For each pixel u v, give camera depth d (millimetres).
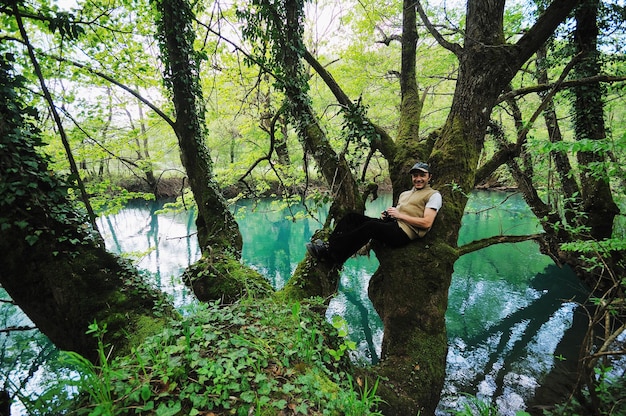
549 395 4320
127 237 14281
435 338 3852
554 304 7516
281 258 11711
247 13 4855
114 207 7746
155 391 1658
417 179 3994
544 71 7668
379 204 19750
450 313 7180
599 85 6387
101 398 1554
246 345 2100
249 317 2615
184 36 5031
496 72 4527
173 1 4707
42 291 2803
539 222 4555
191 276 4801
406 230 3975
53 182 2957
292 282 4582
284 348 2168
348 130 5609
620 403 2957
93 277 2943
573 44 6531
